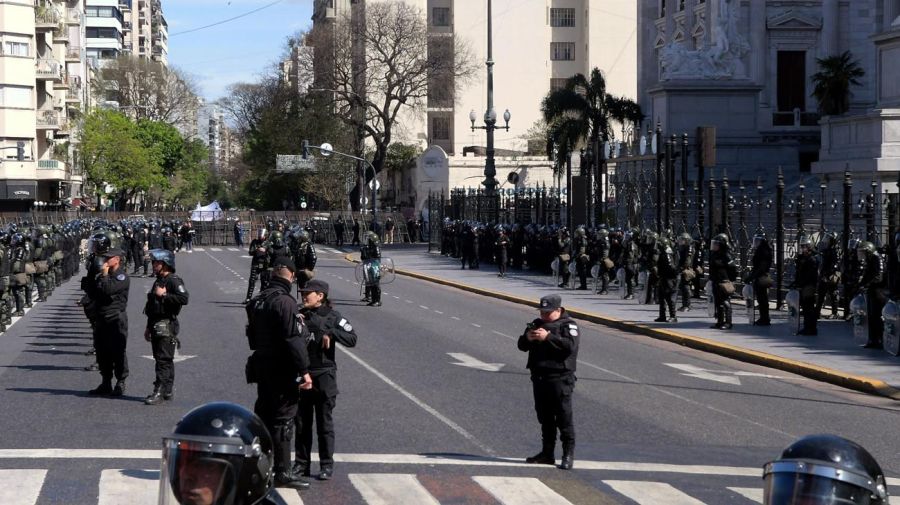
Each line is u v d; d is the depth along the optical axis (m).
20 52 79.06
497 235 50.81
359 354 20.95
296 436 10.89
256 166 103.00
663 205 41.72
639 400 16.23
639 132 64.12
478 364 19.67
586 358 21.22
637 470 11.48
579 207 43.41
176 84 128.12
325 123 92.94
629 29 111.56
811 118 64.31
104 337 15.64
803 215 31.05
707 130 32.88
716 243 25.56
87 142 97.69
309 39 91.88
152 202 137.25
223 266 56.91
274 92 101.31
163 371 15.29
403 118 108.81
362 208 86.12
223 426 4.79
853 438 13.69
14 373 18.22
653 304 31.97
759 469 11.64
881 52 43.44
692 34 72.88
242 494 4.79
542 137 97.69
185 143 128.62
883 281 23.09
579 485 10.71
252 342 10.41
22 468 11.15
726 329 25.30
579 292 36.94
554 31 111.94
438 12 110.62
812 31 66.25
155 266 15.26
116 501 9.82
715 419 14.78
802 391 17.64
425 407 15.15
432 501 10.00
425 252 69.44
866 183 40.59
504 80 111.25
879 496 4.55
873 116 41.31
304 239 31.62
